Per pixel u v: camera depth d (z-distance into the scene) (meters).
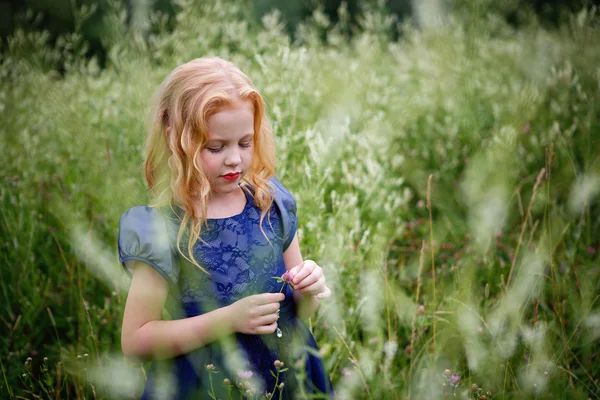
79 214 3.28
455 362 2.21
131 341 1.71
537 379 1.96
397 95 4.85
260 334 1.70
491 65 5.36
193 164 1.66
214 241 1.76
